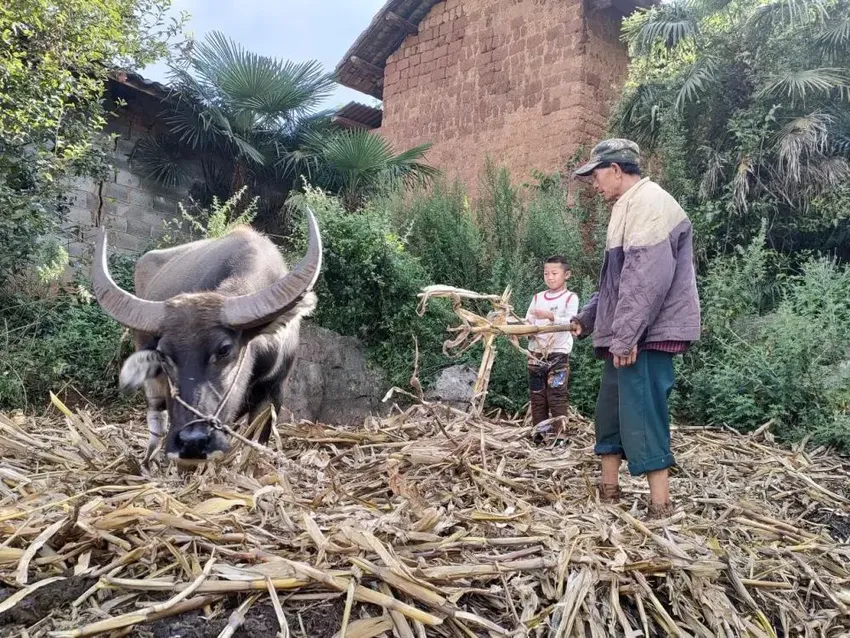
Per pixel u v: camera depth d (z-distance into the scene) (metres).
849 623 2.98
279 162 12.34
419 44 13.95
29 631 2.22
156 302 3.56
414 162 12.09
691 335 3.62
